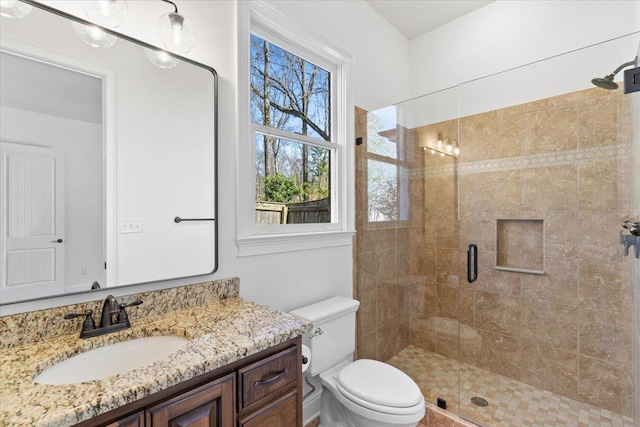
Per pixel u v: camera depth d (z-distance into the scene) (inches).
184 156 51.3
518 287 80.7
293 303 68.9
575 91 73.9
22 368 30.0
